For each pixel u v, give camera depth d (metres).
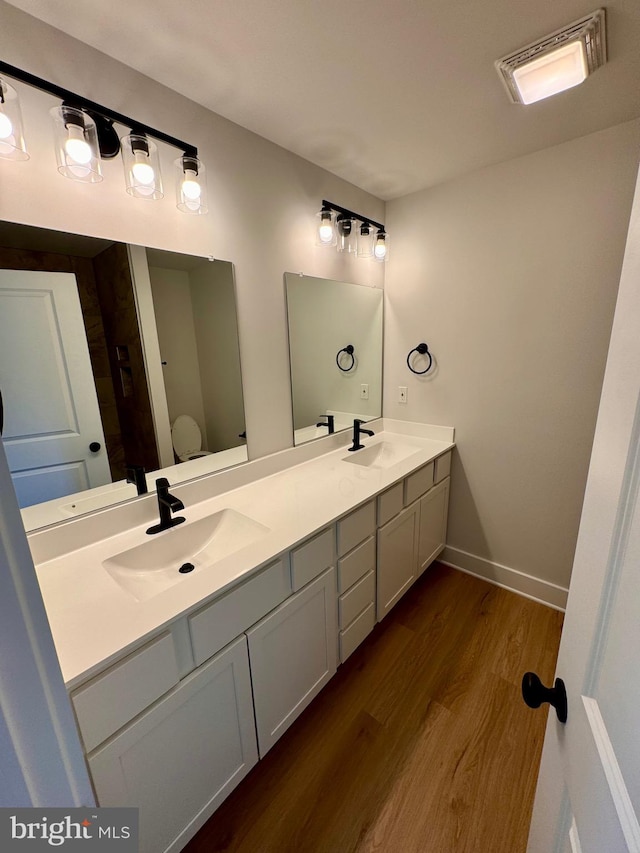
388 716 1.44
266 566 1.10
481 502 2.18
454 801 1.17
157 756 0.89
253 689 1.12
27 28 0.94
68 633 0.82
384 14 0.96
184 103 1.28
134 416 1.31
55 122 0.95
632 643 0.38
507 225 1.81
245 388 1.64
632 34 1.03
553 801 0.58
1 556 0.34
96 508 1.23
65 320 1.13
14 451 1.07
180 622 0.91
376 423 2.45
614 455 0.46
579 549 0.56
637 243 0.44
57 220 1.06
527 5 0.95
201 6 0.93
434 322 2.16
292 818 1.14
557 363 1.79
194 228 1.37
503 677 1.59
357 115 1.40
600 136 1.52
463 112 1.39
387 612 1.81
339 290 2.03
